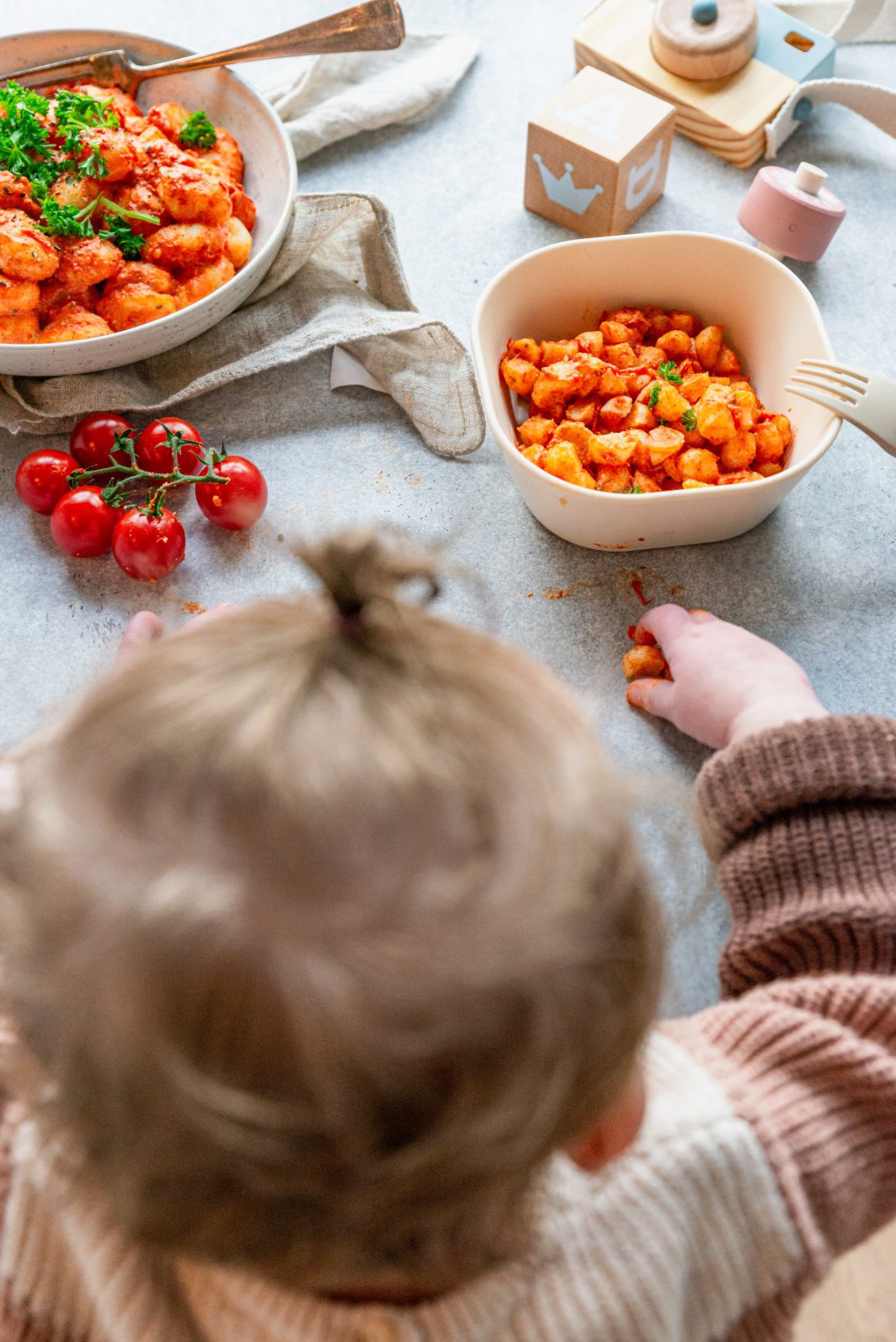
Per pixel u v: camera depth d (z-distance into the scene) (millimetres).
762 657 762
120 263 897
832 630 869
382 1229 347
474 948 292
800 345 859
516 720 320
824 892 586
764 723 704
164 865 290
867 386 802
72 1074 331
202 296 919
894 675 850
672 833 779
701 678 764
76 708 373
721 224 1047
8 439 966
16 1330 498
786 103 1019
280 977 285
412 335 965
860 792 596
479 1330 445
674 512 814
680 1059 535
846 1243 532
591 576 895
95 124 894
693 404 869
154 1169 336
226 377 931
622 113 977
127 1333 464
